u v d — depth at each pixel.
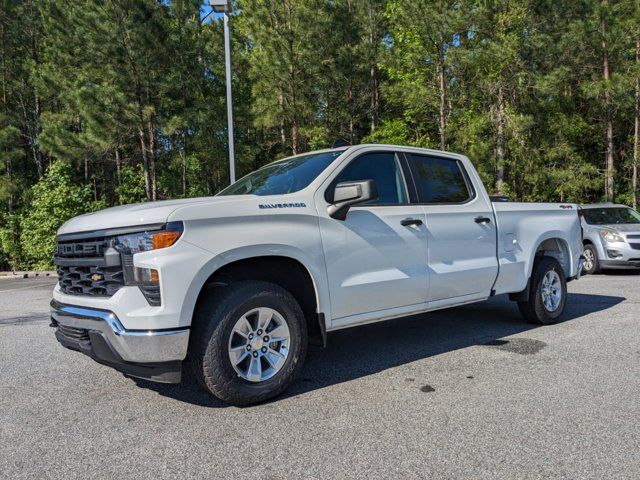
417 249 4.44
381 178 4.44
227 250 3.38
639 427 3.09
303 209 3.80
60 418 3.43
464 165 5.22
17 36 24.17
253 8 19.39
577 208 6.41
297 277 3.94
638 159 22.19
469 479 2.52
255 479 2.56
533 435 3.00
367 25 20.55
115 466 2.73
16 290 12.46
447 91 19.70
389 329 5.94
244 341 3.50
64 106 21.05
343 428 3.15
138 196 22.81
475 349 4.92
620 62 21.62
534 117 21.05
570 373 4.11
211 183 23.73
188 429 3.19
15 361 4.95
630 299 7.62
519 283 5.44
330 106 22.27
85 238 3.51
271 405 3.56
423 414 3.34
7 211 24.06
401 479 2.53
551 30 19.59
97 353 3.40
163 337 3.15
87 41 17.59
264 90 20.00
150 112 17.94
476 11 17.78
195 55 19.47
